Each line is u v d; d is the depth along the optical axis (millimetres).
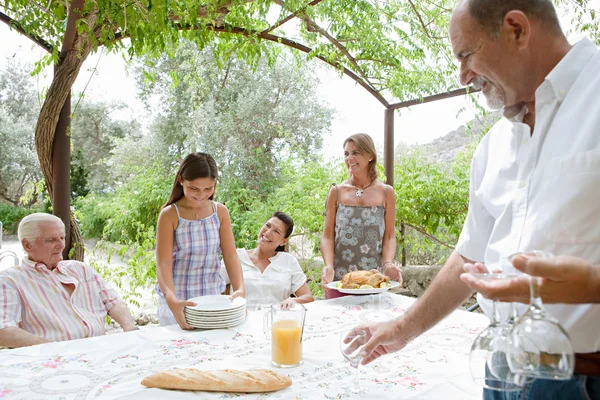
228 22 3314
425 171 5020
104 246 4918
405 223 4828
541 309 680
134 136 10586
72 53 3062
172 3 2477
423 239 4980
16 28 2959
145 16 2426
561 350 658
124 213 6375
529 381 728
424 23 3936
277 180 9148
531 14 871
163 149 9766
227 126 9023
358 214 2891
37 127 3111
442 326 1915
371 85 4207
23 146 12086
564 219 802
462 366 1489
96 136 11938
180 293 2275
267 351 1618
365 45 3801
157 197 6250
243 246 5770
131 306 4848
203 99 9227
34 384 1328
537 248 845
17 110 12125
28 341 1862
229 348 1646
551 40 891
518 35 880
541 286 654
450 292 1162
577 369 807
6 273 2061
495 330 792
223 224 2385
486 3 888
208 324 1850
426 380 1379
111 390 1291
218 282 2371
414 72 4031
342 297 2414
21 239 2121
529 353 671
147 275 4617
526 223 882
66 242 3281
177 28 2830
